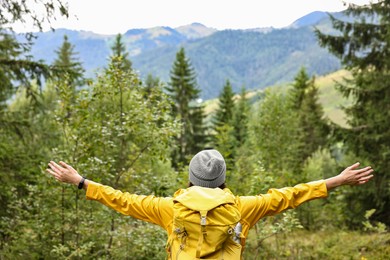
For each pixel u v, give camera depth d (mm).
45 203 7977
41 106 11406
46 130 11617
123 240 7785
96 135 8094
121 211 3127
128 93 8523
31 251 7910
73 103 8438
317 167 24219
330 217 18141
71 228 8062
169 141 8477
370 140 17000
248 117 23125
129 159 8656
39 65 10578
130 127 8000
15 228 8375
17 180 10141
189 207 2816
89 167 7730
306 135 34094
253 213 3031
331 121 17953
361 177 3088
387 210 18281
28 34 9469
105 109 8641
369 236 12242
